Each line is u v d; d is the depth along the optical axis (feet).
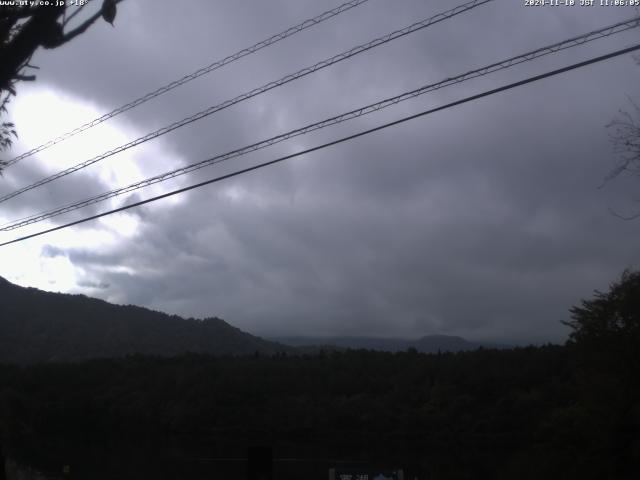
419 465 146.41
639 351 136.56
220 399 266.16
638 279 138.92
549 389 218.79
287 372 280.72
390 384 266.57
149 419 268.41
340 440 234.99
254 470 30.58
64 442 222.28
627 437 134.82
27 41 20.71
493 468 148.56
